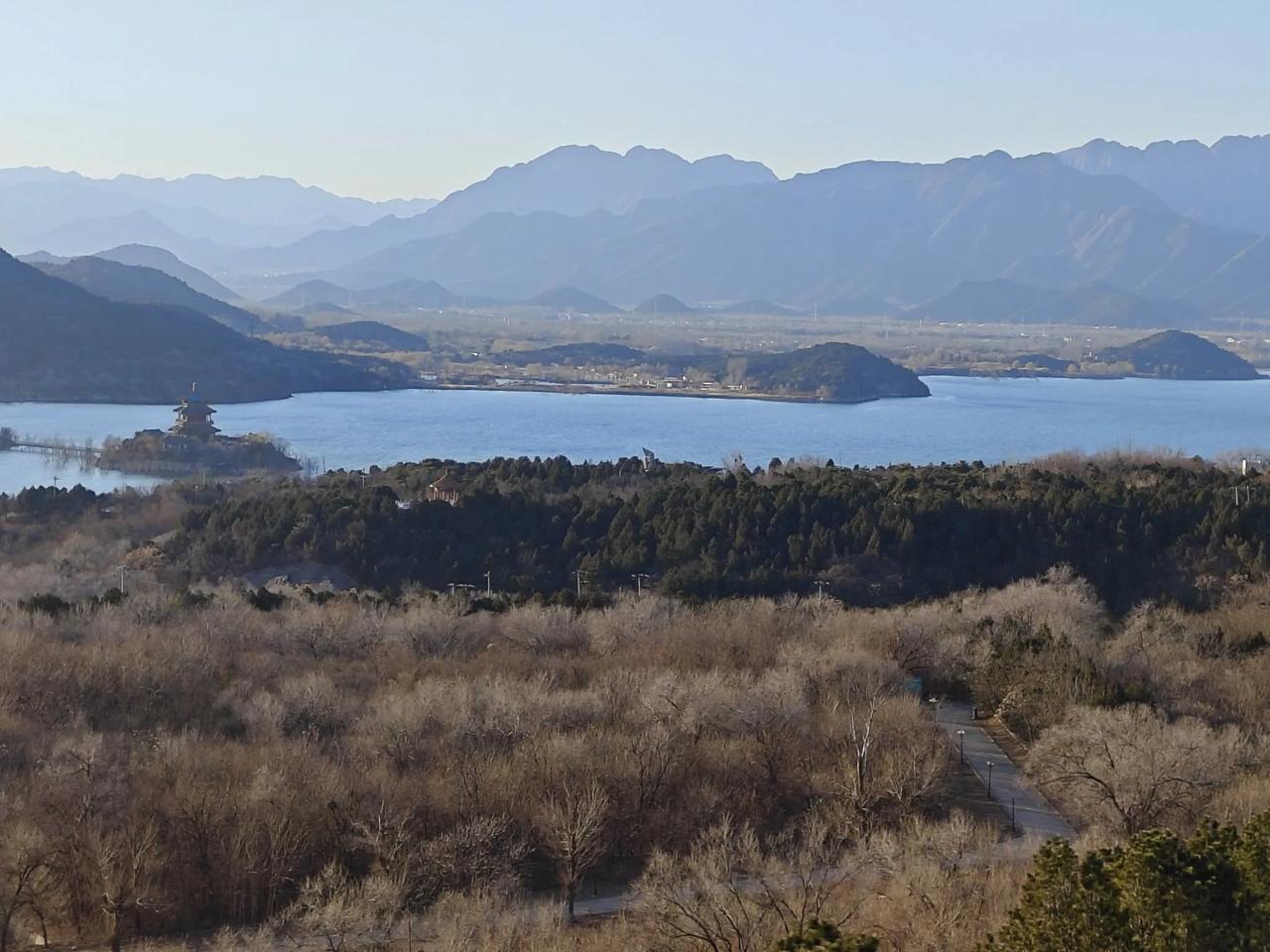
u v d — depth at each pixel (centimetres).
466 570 12238
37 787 6519
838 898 5744
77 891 6088
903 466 15888
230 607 10144
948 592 11588
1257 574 11225
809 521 12425
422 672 8881
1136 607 10675
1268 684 8425
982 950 3903
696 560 12056
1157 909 3691
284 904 6231
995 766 7706
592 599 10856
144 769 6856
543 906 6025
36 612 9769
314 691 7969
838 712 7956
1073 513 12238
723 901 5550
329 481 15988
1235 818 6219
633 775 7000
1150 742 6650
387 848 6234
